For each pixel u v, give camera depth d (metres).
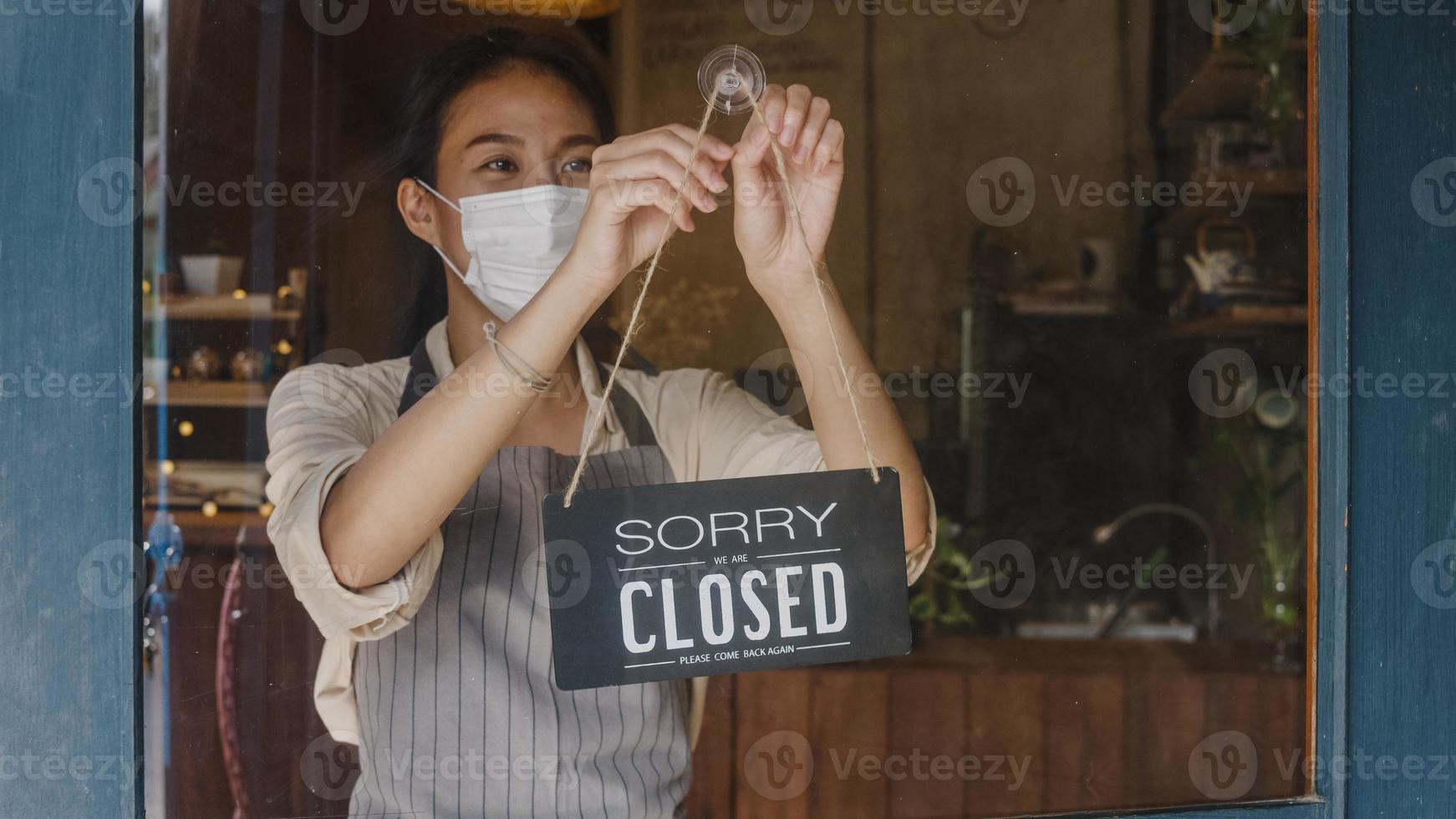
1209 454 3.41
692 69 3.84
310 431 1.21
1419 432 1.10
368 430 1.29
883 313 4.20
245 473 1.57
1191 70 3.60
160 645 1.33
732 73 1.00
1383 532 1.09
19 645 0.93
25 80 0.93
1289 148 3.08
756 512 0.94
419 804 1.21
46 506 0.94
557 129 1.47
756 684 2.34
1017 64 4.16
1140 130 4.13
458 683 1.21
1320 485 1.10
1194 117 3.70
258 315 1.67
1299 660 2.70
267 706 1.34
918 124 4.19
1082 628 3.38
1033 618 3.58
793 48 4.16
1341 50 1.08
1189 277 3.94
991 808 2.45
